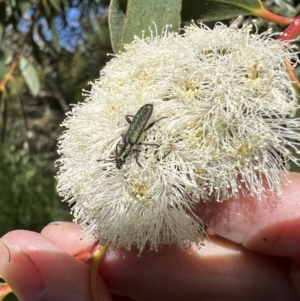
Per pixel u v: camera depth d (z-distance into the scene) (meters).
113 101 0.06
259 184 0.06
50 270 0.07
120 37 0.07
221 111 0.06
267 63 0.06
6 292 0.07
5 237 0.07
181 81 0.06
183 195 0.06
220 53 0.06
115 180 0.06
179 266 0.08
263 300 0.08
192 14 0.07
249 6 0.07
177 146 0.06
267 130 0.06
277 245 0.07
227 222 0.07
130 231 0.07
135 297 0.08
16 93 0.20
